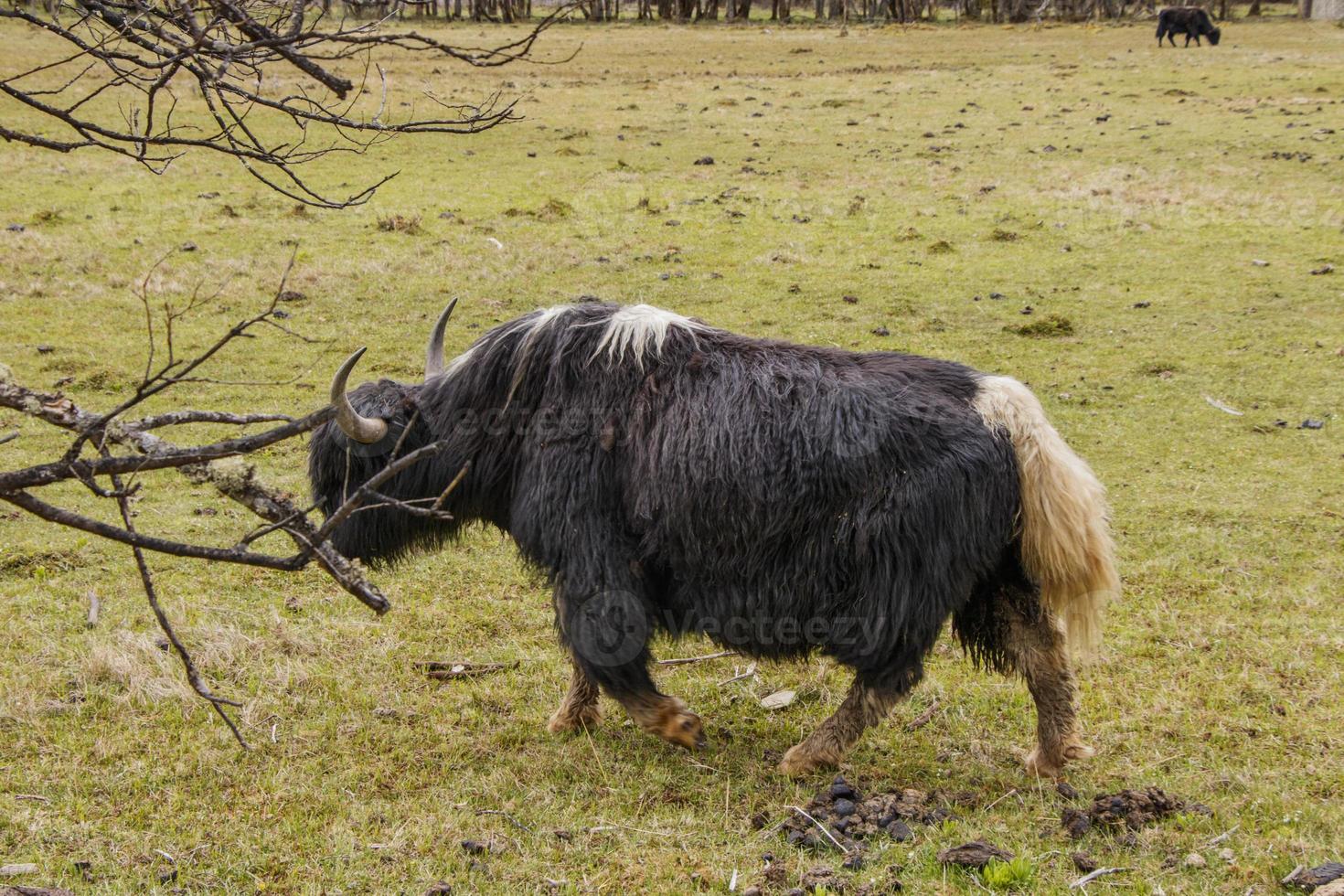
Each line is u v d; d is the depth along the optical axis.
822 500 4.50
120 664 5.48
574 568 4.76
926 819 4.47
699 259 13.15
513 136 19.83
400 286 12.20
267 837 4.36
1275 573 6.73
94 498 7.66
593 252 13.30
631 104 23.53
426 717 5.32
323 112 3.39
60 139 17.84
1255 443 8.69
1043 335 10.98
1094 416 9.23
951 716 5.36
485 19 44.22
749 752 5.12
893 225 14.43
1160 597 6.47
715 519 4.57
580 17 46.22
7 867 4.07
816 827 4.40
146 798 4.61
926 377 4.71
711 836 4.41
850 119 21.83
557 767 4.95
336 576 3.18
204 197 15.17
